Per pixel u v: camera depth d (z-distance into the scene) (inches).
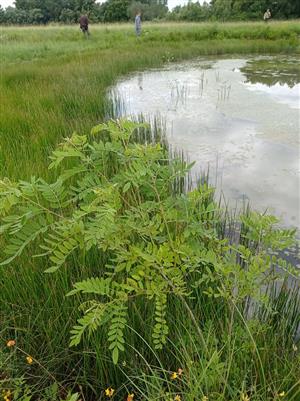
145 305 83.1
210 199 125.7
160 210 72.4
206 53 600.4
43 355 82.0
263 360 72.8
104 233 57.4
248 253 73.9
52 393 72.3
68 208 115.3
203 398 58.0
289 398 68.0
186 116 276.4
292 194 162.7
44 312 86.7
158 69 473.4
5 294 91.5
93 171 73.7
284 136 231.0
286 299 90.8
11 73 369.7
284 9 1430.9
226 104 306.7
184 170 75.5
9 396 71.5
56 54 562.3
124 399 76.3
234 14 1496.1
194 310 84.8
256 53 607.8
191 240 72.6
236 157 201.8
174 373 65.0
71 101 269.7
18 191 60.2
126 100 321.7
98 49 597.0
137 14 701.3
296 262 118.8
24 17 2218.3
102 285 63.5
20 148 181.2
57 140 193.8
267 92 348.2
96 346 76.2
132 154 73.1
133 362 77.4
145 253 63.6
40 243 100.0
